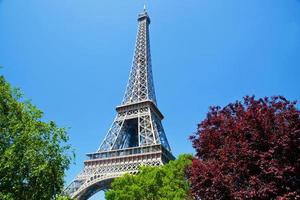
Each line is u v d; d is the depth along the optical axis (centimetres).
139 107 12256
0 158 3434
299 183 2241
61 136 3878
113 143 11212
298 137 2289
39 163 3575
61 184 3781
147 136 10894
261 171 2311
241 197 2231
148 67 14775
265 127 2425
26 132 3609
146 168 6588
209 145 2755
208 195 2545
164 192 5641
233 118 2841
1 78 3994
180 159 6034
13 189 3375
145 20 16450
